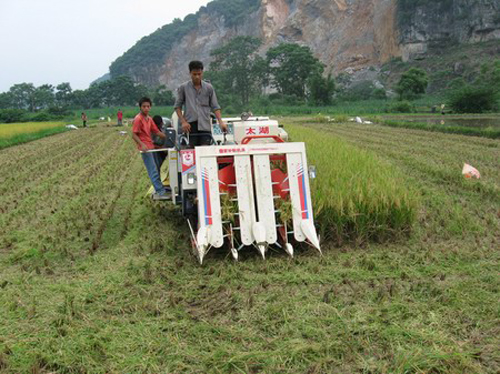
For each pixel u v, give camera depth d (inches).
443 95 3782.0
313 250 250.1
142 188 453.7
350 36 6259.8
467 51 4899.1
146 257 246.8
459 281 205.3
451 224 289.6
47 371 148.4
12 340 165.5
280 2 7337.6
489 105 2203.5
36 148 943.7
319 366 143.9
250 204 240.4
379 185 282.5
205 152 241.6
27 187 485.7
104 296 200.7
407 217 269.6
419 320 170.9
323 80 3494.1
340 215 259.8
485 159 552.4
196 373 144.0
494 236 269.9
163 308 187.3
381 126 1307.8
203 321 173.5
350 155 396.8
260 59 5172.2
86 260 249.4
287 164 246.8
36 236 301.6
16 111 3014.3
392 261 230.5
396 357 147.2
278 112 2792.8
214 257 245.9
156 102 4756.4
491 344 155.6
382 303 185.8
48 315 184.2
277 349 153.2
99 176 535.2
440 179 432.1
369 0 6136.8
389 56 5728.3
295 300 189.8
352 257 239.8
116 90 5915.4
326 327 167.9
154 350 157.2
